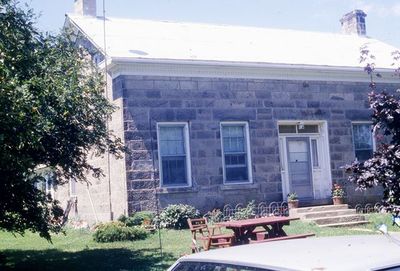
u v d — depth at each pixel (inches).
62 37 461.4
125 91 641.6
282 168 737.0
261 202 703.1
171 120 663.8
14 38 376.5
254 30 923.4
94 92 458.0
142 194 636.7
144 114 649.0
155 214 622.2
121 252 484.4
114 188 661.3
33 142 326.0
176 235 566.9
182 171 668.7
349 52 877.8
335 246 132.1
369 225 633.6
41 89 360.8
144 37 750.5
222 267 130.6
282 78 740.7
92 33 719.1
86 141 452.8
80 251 510.3
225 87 700.7
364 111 791.1
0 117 298.2
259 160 711.1
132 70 649.0
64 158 439.5
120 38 722.8
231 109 700.7
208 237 425.1
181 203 655.1
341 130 771.4
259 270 119.0
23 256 498.6
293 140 754.8
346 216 659.4
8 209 380.8
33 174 389.1
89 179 727.7
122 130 637.3
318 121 757.9
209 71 690.8
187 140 670.5
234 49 772.0
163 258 437.7
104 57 668.7
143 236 566.3
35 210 395.2
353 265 109.6
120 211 645.3
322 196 756.6
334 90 775.7
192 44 756.6
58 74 431.8
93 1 823.1
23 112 309.9
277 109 730.2
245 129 711.1
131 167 634.8
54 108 397.4
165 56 670.5
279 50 815.7
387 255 117.6
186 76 678.5
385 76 807.7
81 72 501.4
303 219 661.9
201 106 682.8
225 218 665.0
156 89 659.4
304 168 754.8
